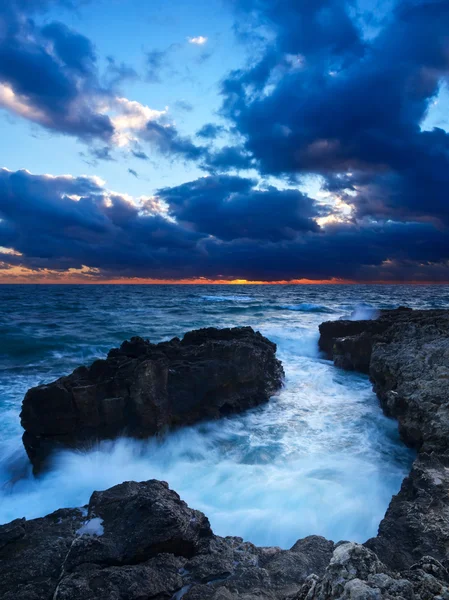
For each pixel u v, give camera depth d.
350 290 121.50
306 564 4.39
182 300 67.38
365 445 8.95
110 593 3.76
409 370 10.56
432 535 4.70
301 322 31.78
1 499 7.60
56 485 7.94
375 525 6.02
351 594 2.47
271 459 8.34
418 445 8.52
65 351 21.67
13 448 9.80
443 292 101.62
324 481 7.25
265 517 6.18
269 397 12.23
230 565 4.40
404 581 2.63
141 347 11.89
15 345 22.83
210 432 10.02
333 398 12.41
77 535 4.84
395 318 17.48
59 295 87.12
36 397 8.85
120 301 64.69
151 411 9.43
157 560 4.40
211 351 11.65
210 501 6.82
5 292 103.12
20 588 4.06
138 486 5.93
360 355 15.27
